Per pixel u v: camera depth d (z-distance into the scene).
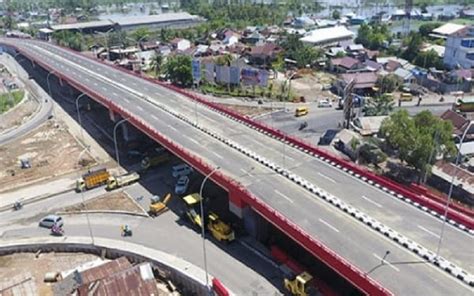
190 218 67.56
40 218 72.06
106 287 48.34
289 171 64.25
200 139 78.69
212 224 63.66
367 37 196.00
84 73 135.12
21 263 61.19
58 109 132.00
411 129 74.56
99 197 77.50
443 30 196.88
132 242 63.25
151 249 61.22
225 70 135.50
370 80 132.62
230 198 62.47
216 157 70.75
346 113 99.56
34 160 96.44
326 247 46.56
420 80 137.38
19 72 183.62
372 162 84.94
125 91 112.88
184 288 56.06
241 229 64.19
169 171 86.56
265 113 116.12
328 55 172.62
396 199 55.16
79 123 118.50
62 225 69.19
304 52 167.38
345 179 61.22
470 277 40.78
